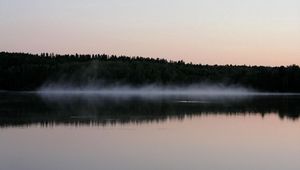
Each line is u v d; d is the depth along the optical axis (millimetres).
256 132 23625
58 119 29547
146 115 33312
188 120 29781
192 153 17203
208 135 22266
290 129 25047
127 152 17312
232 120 30125
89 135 21891
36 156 16375
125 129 24438
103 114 33812
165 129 24578
